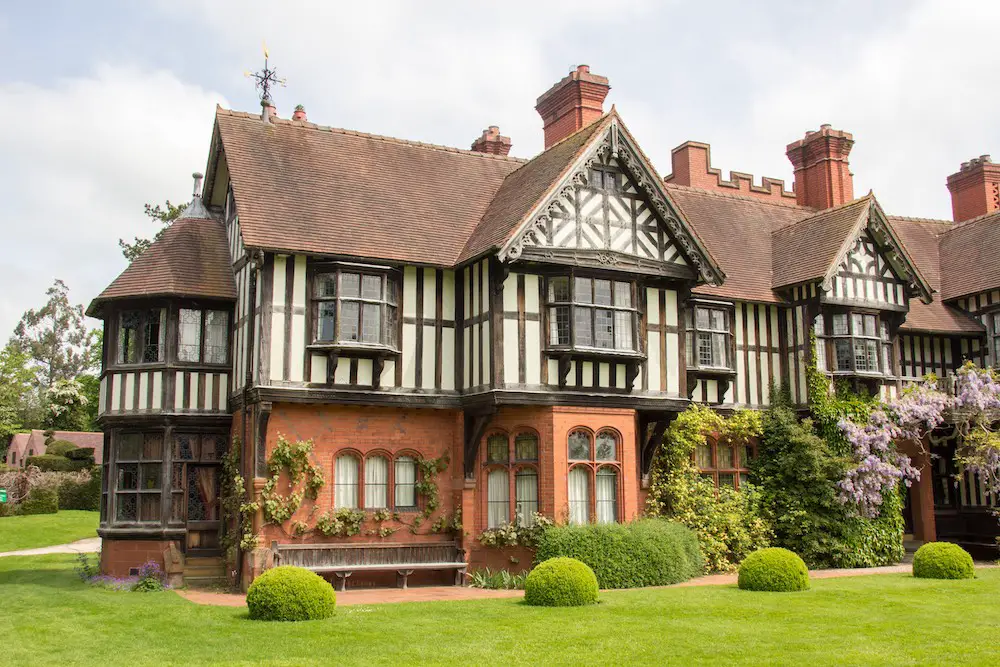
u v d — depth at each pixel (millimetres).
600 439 16031
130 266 17297
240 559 15031
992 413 18766
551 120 20984
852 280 19484
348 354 15289
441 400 15992
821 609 11664
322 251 15188
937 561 15172
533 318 15570
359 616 11297
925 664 8523
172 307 16719
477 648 9297
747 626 10500
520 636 9922
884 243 19797
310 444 15156
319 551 14898
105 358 17391
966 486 21922
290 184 16516
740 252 20766
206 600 13609
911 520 23656
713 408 18734
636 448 16562
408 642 9617
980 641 9516
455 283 16562
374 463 15938
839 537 18047
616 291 16141
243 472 15508
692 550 16234
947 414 19031
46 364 62156
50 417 50531
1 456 49688
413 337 16047
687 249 16578
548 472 15305
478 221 17781
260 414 14703
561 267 15695
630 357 15898
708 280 16781
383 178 17906
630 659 8805
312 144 17859
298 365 15023
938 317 21703
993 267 21844
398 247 16172
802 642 9523
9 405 37500
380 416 15969
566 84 20281
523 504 15672
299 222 15672
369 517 15578
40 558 21234
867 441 18234
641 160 16297
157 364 16578
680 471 17688
